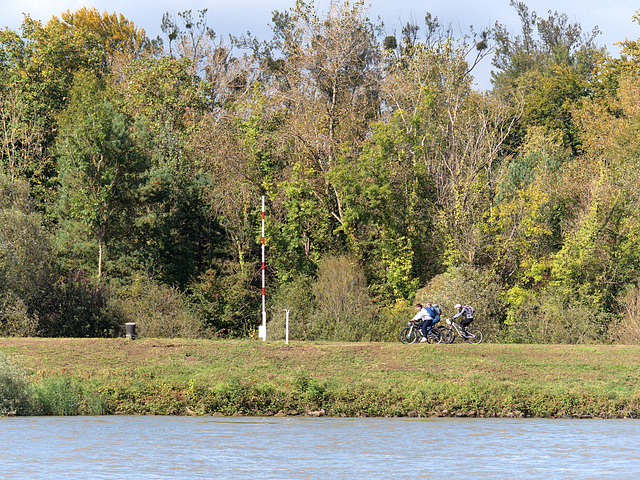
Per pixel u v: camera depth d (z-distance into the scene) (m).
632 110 165.25
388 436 57.75
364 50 148.00
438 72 143.25
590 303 120.12
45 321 108.38
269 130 142.00
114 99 158.62
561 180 145.38
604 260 124.12
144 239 136.88
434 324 88.94
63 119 149.00
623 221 126.00
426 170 135.50
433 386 72.31
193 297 129.50
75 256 132.00
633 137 155.88
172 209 141.25
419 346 85.31
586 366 82.19
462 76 143.88
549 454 51.59
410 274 131.12
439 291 116.00
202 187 142.75
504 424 64.00
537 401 69.75
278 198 134.88
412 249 131.62
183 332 113.06
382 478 44.72
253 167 137.00
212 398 68.62
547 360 83.50
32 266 107.88
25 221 110.69
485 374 79.25
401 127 133.62
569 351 86.31
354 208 131.62
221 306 130.75
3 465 47.00
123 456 49.75
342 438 56.75
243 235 136.25
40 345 81.38
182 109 165.38
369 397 69.62
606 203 127.25
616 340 110.69
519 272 128.88
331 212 137.38
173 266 137.62
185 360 80.00
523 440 56.56
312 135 135.88
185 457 49.69
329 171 131.12
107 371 74.19
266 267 137.62
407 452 51.94
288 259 133.25
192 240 142.75
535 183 141.75
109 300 113.50
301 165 134.50
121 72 183.38
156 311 115.12
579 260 123.06
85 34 185.88
